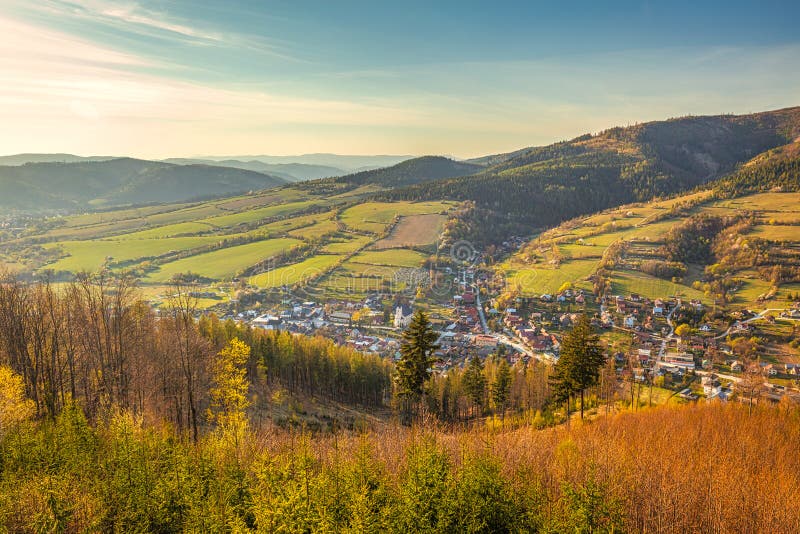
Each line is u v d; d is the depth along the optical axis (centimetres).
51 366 4484
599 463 2177
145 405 4641
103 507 2158
